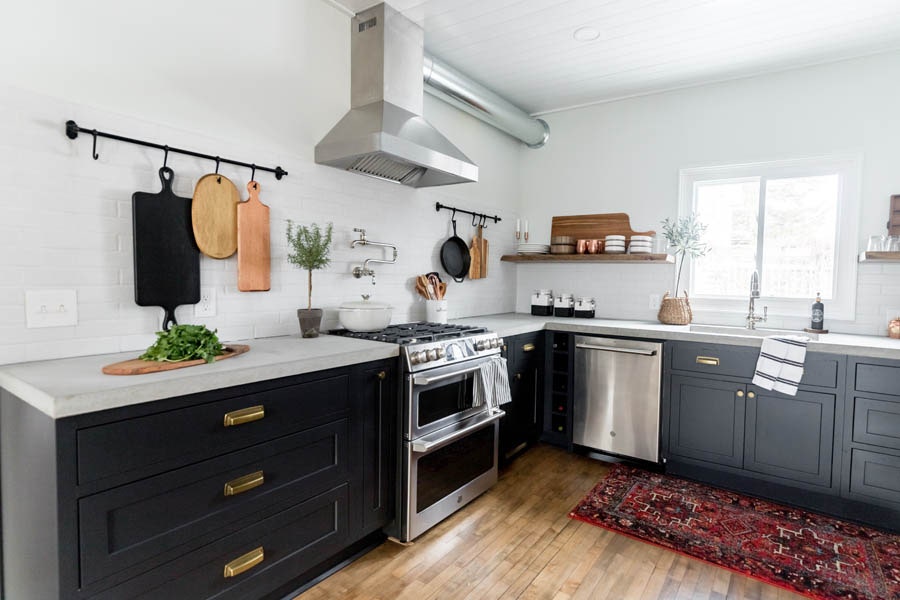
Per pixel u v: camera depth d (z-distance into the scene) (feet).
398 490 7.22
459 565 6.70
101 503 4.06
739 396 9.00
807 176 10.50
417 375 7.07
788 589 6.24
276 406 5.47
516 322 11.08
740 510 8.37
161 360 5.00
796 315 10.45
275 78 7.48
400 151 7.39
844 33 8.96
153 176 6.09
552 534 7.54
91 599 4.03
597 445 10.62
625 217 12.56
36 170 5.14
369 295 9.22
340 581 6.31
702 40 9.36
